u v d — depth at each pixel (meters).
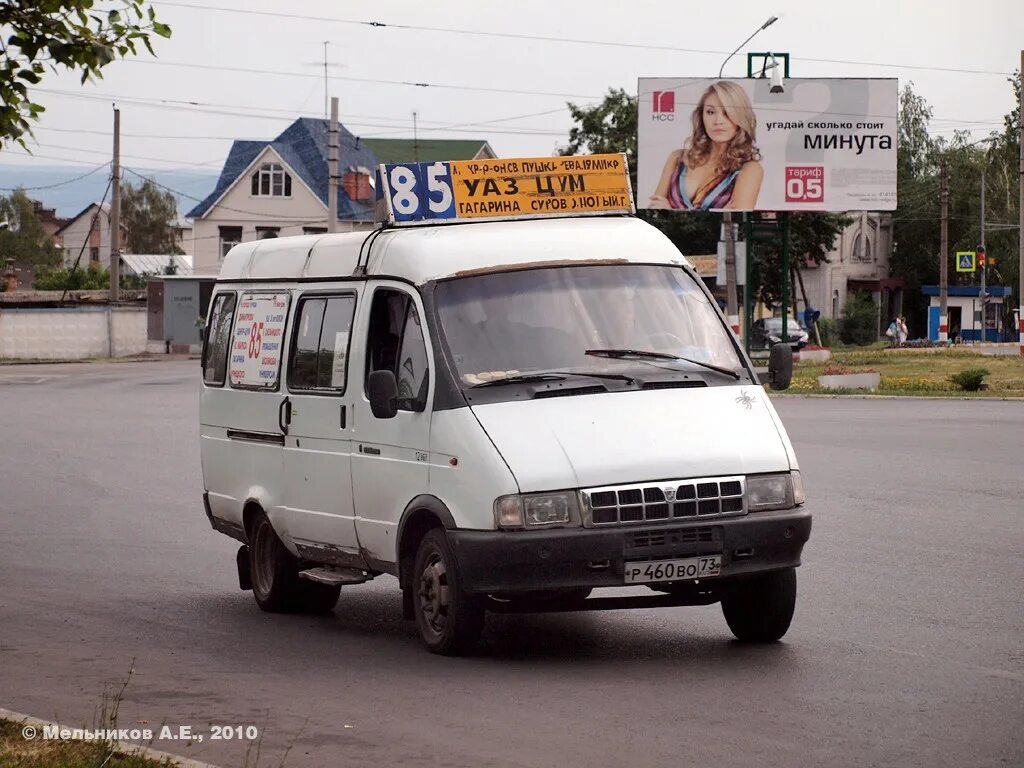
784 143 56.03
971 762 7.04
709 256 82.00
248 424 12.62
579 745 7.47
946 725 7.80
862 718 7.96
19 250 161.38
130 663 10.15
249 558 12.91
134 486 22.20
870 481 20.56
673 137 56.09
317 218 105.38
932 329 100.94
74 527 18.16
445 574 9.93
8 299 85.88
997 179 115.19
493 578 9.37
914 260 119.06
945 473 21.44
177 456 26.33
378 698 8.74
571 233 11.00
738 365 10.54
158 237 155.38
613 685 8.96
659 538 9.32
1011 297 111.88
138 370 60.62
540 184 11.62
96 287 113.88
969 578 13.06
